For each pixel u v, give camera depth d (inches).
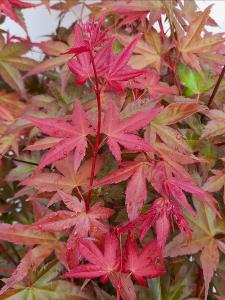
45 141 13.7
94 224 12.4
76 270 12.0
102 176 14.3
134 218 12.0
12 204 17.7
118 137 12.0
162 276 14.4
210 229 13.5
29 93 19.9
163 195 11.8
